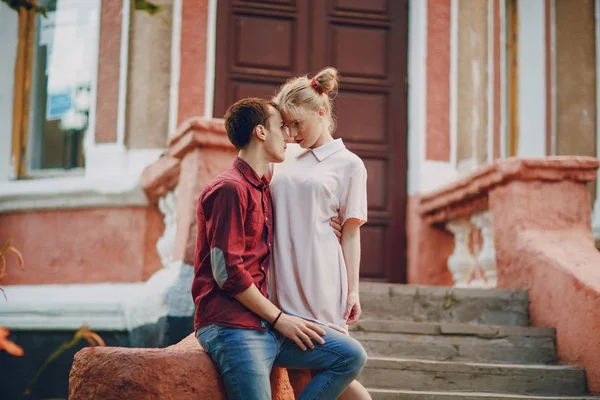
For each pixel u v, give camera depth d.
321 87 3.51
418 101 7.50
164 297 5.27
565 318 5.02
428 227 7.20
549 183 5.67
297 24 7.46
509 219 5.69
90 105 7.38
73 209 7.11
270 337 3.15
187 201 5.42
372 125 7.52
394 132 7.55
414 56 7.61
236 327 3.08
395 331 4.97
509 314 5.42
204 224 3.20
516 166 5.61
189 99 7.09
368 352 4.87
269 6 7.42
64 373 6.70
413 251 7.28
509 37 8.97
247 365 3.04
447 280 7.15
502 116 8.70
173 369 3.05
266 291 3.25
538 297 5.34
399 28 7.68
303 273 3.32
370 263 7.35
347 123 7.46
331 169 3.44
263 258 3.26
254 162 3.29
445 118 7.54
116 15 7.27
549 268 5.22
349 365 3.19
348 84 7.50
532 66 8.73
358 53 7.57
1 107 7.73
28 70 7.80
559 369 4.72
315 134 3.48
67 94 7.65
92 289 6.87
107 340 6.66
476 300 5.43
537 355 5.04
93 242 6.99
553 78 8.59
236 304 3.10
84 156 7.52
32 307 6.82
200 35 7.19
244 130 3.29
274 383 3.40
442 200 6.73
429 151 7.45
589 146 8.56
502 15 8.58
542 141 8.57
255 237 3.21
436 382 4.62
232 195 3.12
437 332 5.00
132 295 6.64
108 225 6.96
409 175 7.50
